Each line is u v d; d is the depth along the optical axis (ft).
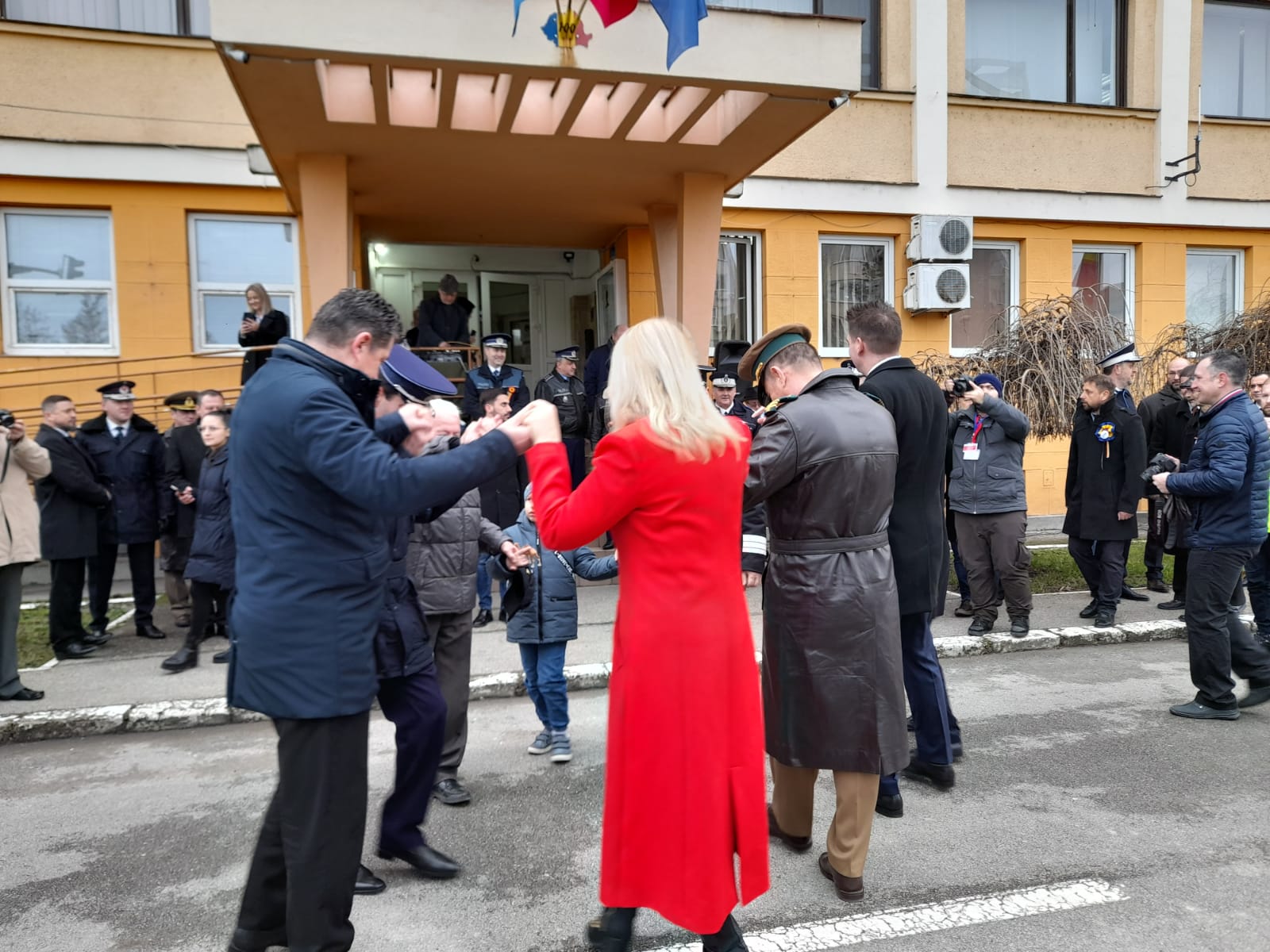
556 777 13.74
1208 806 12.41
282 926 8.43
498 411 17.74
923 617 12.85
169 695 17.51
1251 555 15.90
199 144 29.43
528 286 38.81
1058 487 38.91
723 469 7.65
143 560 22.52
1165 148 38.83
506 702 17.71
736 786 7.66
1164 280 39.63
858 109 35.45
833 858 10.02
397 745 10.46
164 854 11.37
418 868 10.56
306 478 7.50
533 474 7.93
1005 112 37.14
